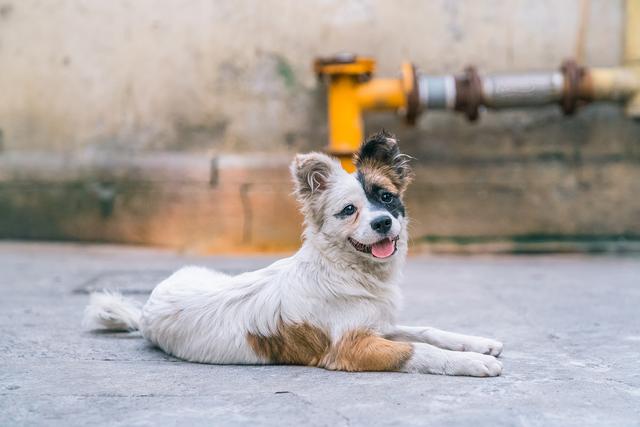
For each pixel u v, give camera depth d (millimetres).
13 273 3627
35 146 4176
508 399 2336
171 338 2727
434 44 4086
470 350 2678
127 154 4141
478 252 4082
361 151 2717
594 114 4082
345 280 2633
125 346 2818
